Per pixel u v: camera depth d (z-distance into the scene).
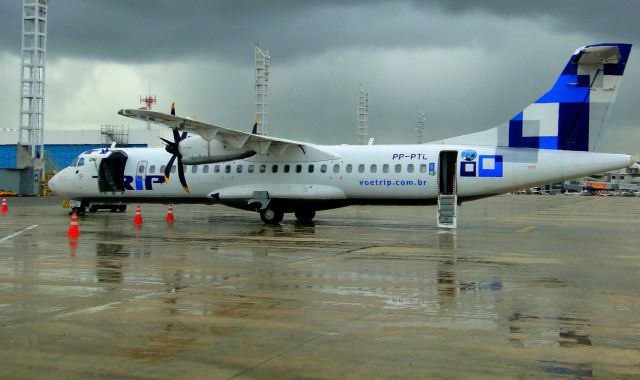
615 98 20.83
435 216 31.98
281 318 7.52
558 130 21.36
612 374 5.43
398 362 5.75
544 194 113.50
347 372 5.46
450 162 22.55
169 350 6.13
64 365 5.65
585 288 9.64
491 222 27.73
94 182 26.95
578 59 21.00
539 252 14.57
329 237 18.23
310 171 23.56
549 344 6.36
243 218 28.00
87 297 8.79
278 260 12.86
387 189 22.72
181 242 16.48
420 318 7.53
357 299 8.71
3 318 7.46
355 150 23.41
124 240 16.97
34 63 52.09
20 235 18.28
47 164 65.56
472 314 7.75
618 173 131.25
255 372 5.46
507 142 21.97
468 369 5.55
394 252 14.40
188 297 8.82
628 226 24.72
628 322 7.34
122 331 6.86
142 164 26.23
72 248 14.91
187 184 25.31
